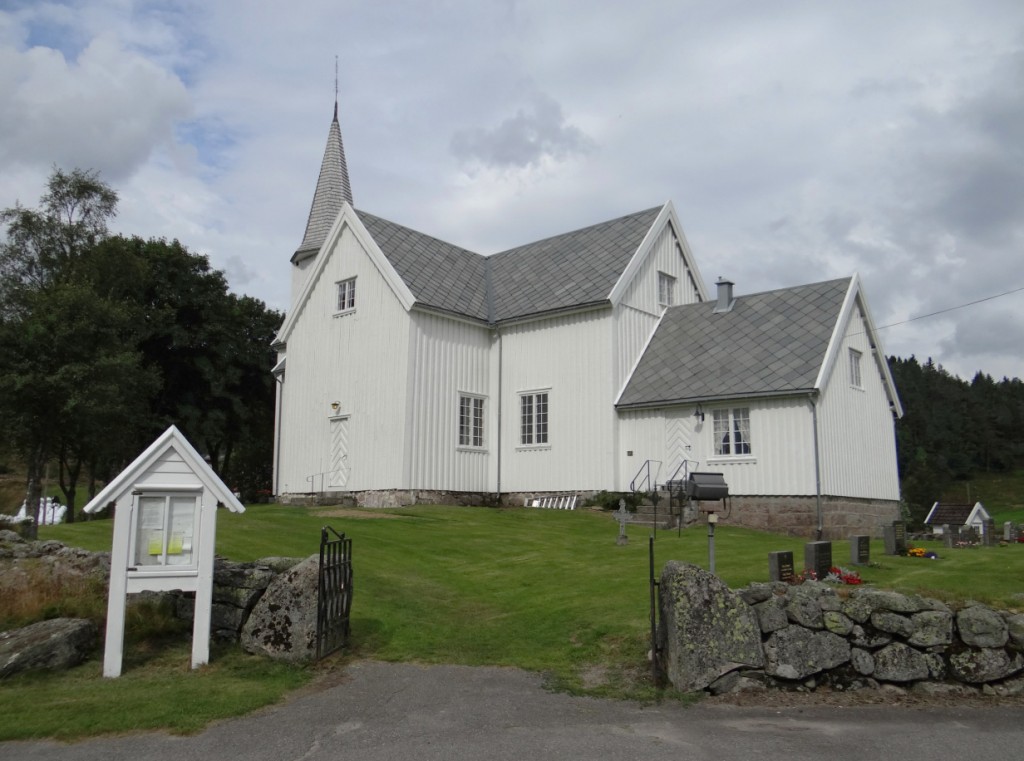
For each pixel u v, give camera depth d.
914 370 114.44
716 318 28.25
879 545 19.77
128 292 39.09
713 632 9.87
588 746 7.86
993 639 9.95
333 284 30.61
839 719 8.82
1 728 8.29
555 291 29.38
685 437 25.75
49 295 27.83
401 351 27.52
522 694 9.64
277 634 10.99
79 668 10.43
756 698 9.54
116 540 10.35
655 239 30.08
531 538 20.67
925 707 9.32
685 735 8.22
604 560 16.97
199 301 43.75
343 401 29.38
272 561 12.27
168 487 10.68
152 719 8.60
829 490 23.62
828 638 10.07
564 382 28.27
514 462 29.20
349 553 12.11
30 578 11.98
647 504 24.83
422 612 13.44
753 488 24.16
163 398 44.41
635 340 28.45
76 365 26.14
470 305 29.92
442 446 28.09
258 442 56.75
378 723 8.60
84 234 35.69
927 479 77.62
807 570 12.29
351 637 11.95
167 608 11.93
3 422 27.06
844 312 25.72
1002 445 109.44
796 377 23.89
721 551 17.14
